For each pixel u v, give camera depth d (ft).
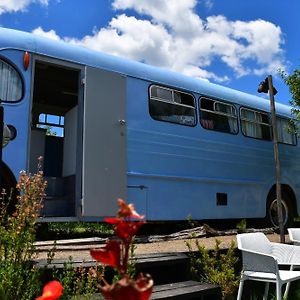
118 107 23.91
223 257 16.08
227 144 30.53
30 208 10.73
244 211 31.09
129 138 24.31
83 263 12.17
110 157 22.94
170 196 26.09
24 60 21.15
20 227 10.34
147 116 25.53
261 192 32.73
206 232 26.48
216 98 30.53
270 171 33.78
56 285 3.37
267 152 33.76
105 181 22.47
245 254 14.32
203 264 16.02
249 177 31.83
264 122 34.24
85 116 22.36
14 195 19.27
